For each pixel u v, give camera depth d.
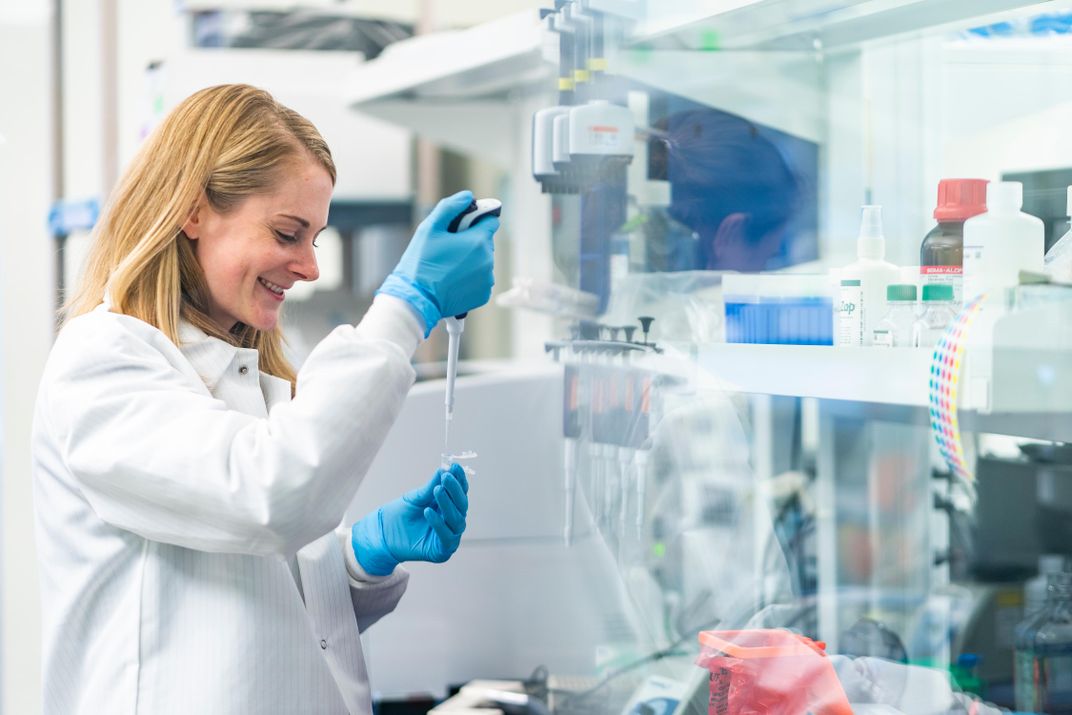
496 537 2.13
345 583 1.46
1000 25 1.45
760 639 1.28
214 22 2.92
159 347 1.28
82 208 2.91
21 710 3.49
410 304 1.26
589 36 1.50
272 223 1.29
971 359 0.99
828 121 1.60
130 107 2.98
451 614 2.13
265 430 1.17
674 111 1.56
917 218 1.56
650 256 1.57
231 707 1.22
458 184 3.43
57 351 1.27
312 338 3.52
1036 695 1.45
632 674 1.59
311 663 1.30
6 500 3.54
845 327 1.19
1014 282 1.05
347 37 3.00
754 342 1.29
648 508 1.53
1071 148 1.41
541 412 2.15
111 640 1.23
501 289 3.62
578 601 1.89
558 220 1.73
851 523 1.83
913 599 1.82
